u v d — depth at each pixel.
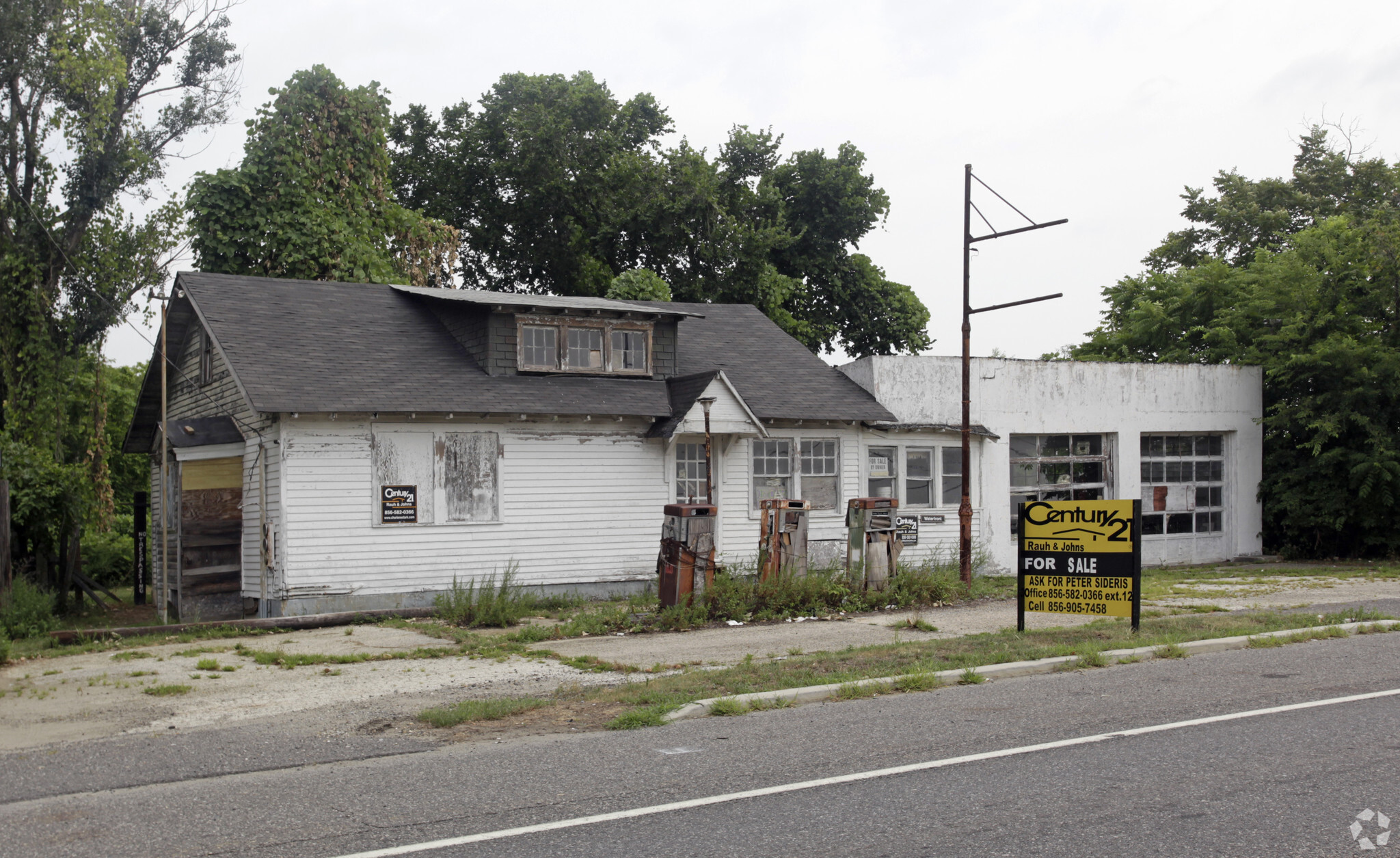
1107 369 23.23
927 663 9.99
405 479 15.99
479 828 5.32
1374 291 24.47
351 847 5.04
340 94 26.39
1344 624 12.63
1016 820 5.36
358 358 16.73
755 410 18.83
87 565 23.94
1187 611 14.51
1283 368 24.16
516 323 17.62
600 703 8.59
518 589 15.70
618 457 17.81
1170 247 38.53
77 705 8.73
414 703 8.73
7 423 22.80
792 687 9.02
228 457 16.41
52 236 23.64
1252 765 6.39
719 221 35.12
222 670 10.48
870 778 6.20
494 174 36.91
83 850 5.04
